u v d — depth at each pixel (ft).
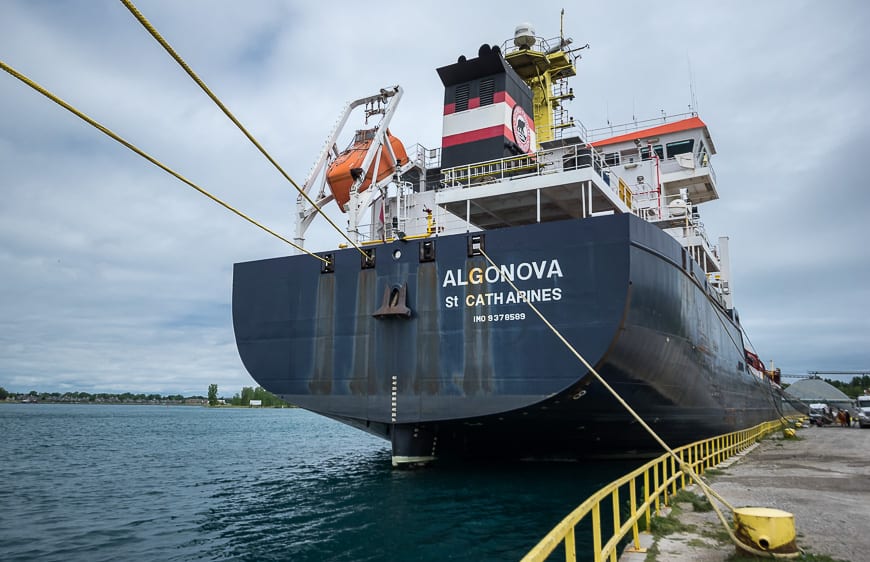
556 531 13.55
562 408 49.70
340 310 55.01
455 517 41.52
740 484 44.83
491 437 58.13
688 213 78.74
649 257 49.03
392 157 72.64
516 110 72.74
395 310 51.37
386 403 51.88
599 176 55.83
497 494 49.19
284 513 46.06
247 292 59.88
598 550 19.24
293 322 57.00
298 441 141.18
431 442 57.72
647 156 94.27
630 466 62.90
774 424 132.05
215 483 65.36
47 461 92.32
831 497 38.88
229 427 226.99
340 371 54.19
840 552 24.94
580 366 45.88
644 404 54.90
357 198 63.46
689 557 24.23
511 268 48.98
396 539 36.24
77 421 277.64
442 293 51.19
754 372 122.62
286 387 56.39
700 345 64.75
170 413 488.02
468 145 70.74
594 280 46.26
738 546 24.04
